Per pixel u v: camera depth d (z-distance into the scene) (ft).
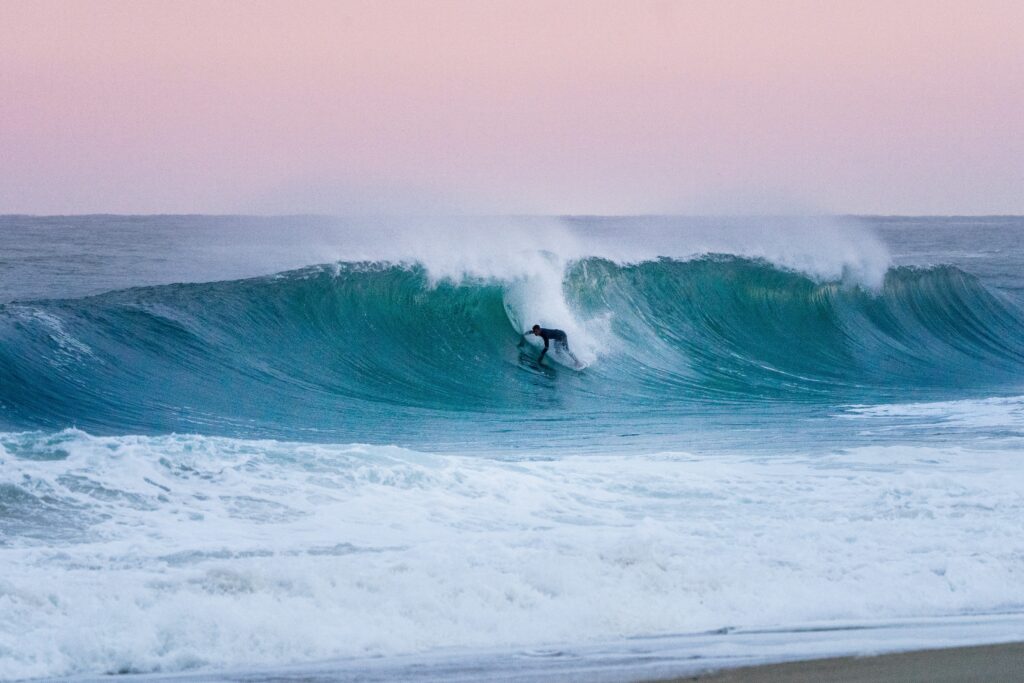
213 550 100.68
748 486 136.77
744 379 288.10
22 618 80.94
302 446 137.08
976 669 74.33
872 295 344.08
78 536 103.55
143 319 245.04
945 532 114.21
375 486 124.67
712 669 74.33
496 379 269.85
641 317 307.37
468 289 289.74
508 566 96.73
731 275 329.11
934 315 351.25
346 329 271.69
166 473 122.21
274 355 256.73
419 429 211.61
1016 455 164.14
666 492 131.95
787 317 328.08
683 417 229.04
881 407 241.55
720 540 109.81
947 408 234.17
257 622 82.28
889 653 78.13
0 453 122.31
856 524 116.98
